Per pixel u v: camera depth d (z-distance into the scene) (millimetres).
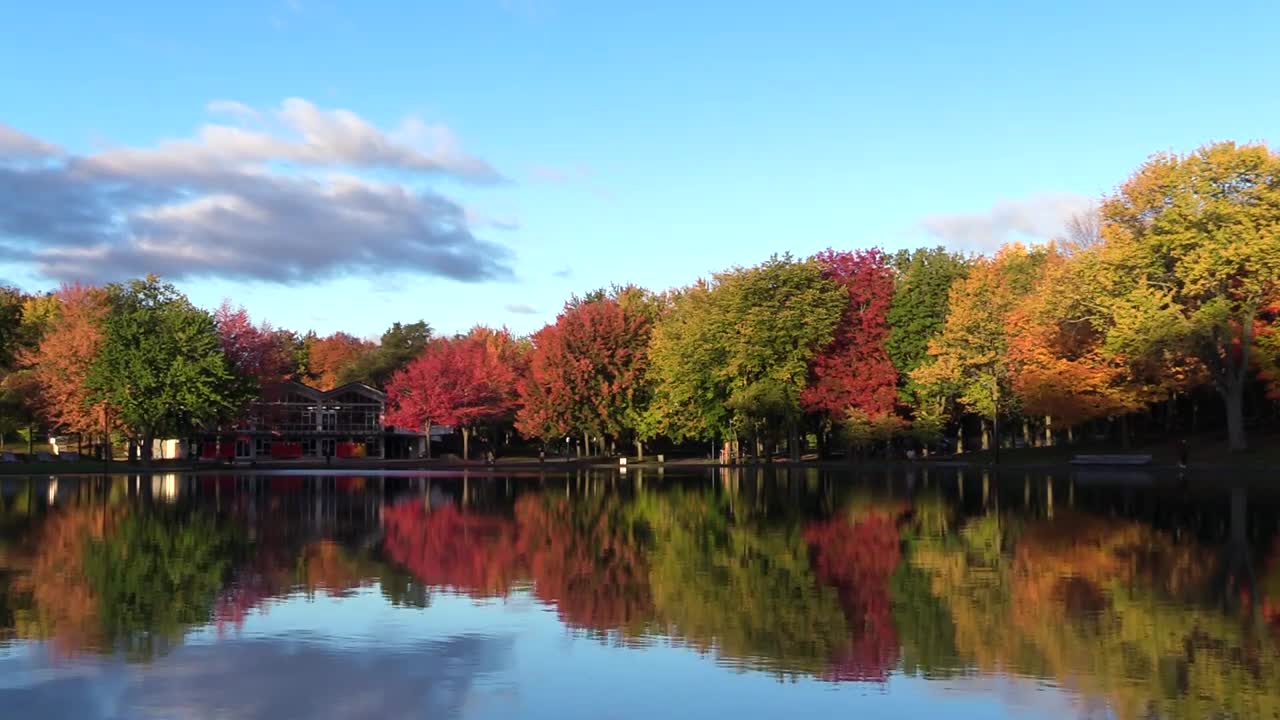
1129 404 62938
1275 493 42656
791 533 31531
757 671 14930
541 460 100625
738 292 83062
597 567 24719
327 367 160375
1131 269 58625
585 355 97938
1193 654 15578
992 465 69750
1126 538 28703
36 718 12820
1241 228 54156
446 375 111688
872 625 17812
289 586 22203
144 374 86938
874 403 79188
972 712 12922
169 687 14156
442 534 32250
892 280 86375
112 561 26266
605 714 12992
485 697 13719
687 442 115250
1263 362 57531
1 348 101750
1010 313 70625
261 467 99438
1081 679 14305
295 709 13195
